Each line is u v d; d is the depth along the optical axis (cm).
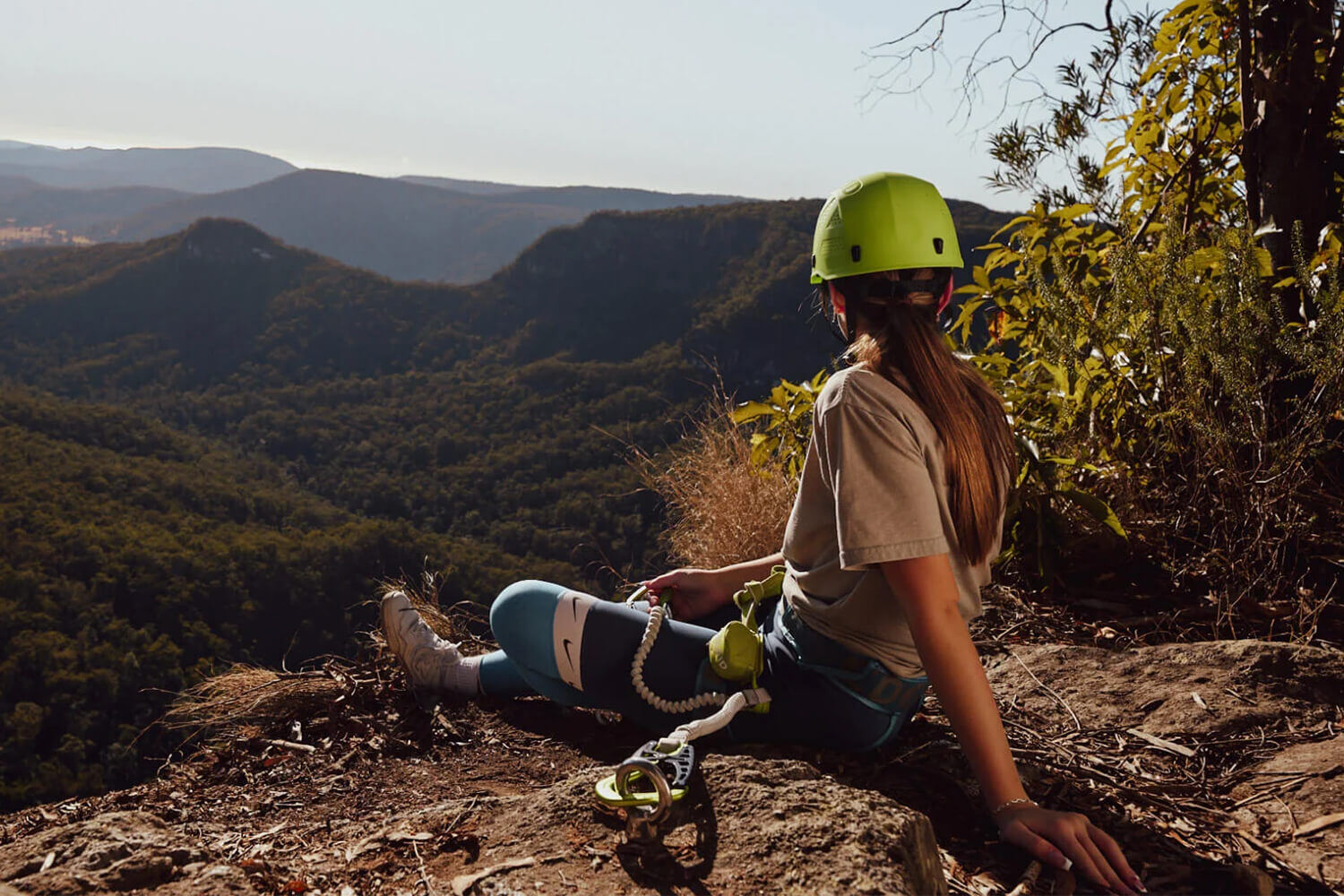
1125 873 108
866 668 133
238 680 204
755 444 329
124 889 99
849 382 119
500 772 167
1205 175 332
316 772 166
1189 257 255
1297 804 138
